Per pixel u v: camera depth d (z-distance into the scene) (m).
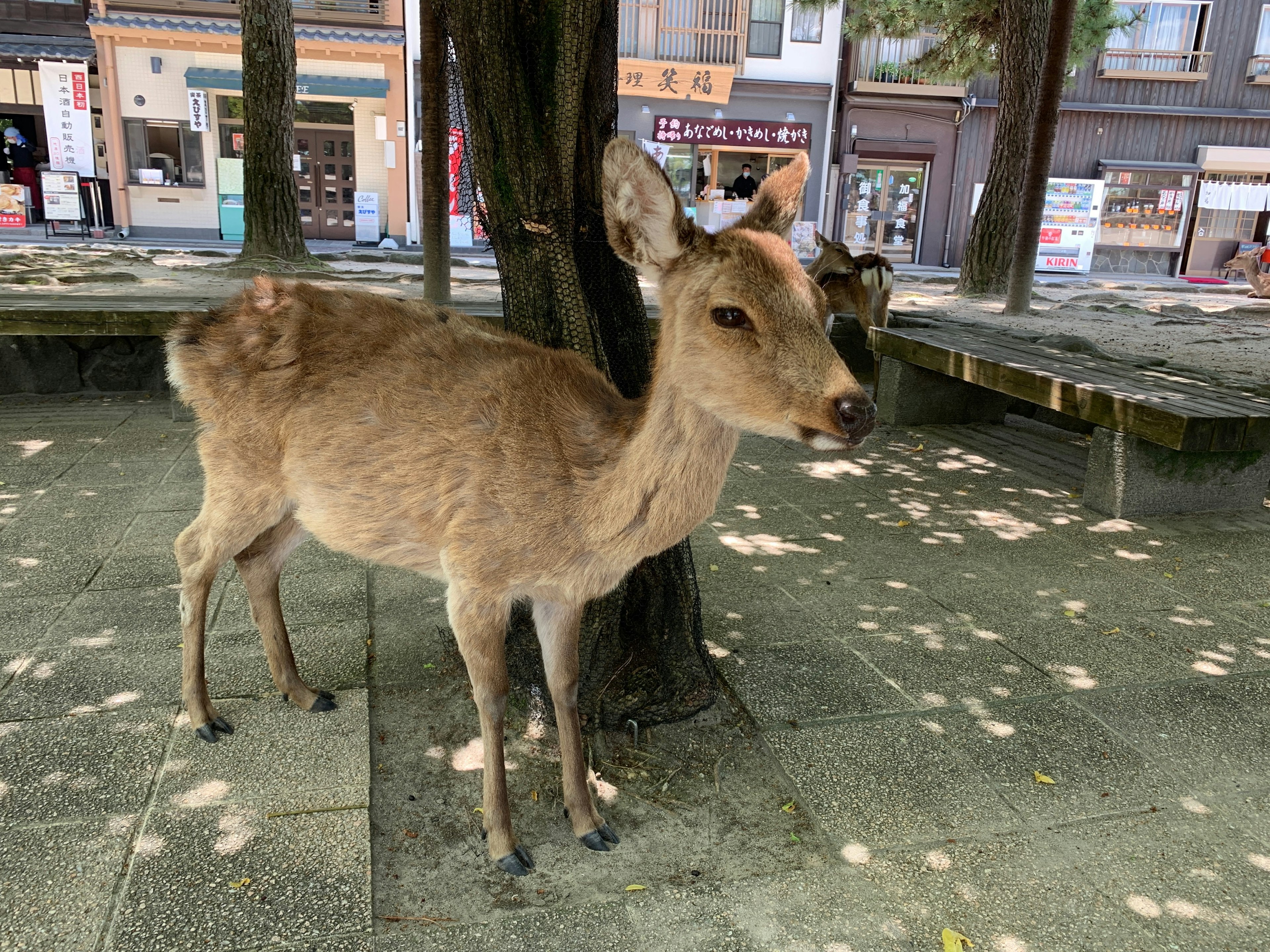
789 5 21.14
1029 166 11.03
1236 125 23.06
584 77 2.86
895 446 6.98
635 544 2.31
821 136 22.09
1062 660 3.63
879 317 8.43
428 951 2.16
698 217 21.92
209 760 2.77
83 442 6.03
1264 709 3.31
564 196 2.93
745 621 3.90
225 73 19.25
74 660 3.29
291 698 3.08
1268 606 4.18
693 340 2.10
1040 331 9.95
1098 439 5.45
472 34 2.84
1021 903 2.37
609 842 2.54
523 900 2.34
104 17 18.62
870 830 2.63
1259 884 2.46
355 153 20.80
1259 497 5.53
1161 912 2.35
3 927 2.12
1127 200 23.25
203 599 2.86
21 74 20.64
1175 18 22.41
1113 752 3.03
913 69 16.77
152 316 6.82
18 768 2.68
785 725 3.13
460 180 3.93
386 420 2.47
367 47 19.47
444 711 3.16
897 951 2.20
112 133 19.59
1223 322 12.09
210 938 2.13
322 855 2.40
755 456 6.56
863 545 4.84
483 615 2.42
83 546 4.35
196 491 5.15
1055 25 10.36
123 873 2.30
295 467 2.61
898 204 22.81
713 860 2.50
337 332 2.62
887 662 3.57
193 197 20.22
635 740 3.03
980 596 4.22
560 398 2.38
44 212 19.84
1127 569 4.58
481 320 3.08
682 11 21.02
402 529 2.53
